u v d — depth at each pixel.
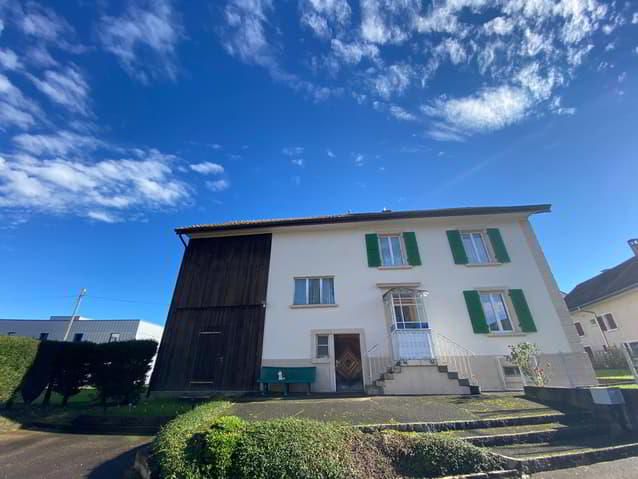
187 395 10.10
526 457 4.29
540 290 11.04
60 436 6.92
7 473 4.84
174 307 11.65
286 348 10.52
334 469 3.84
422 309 10.52
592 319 19.34
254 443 4.11
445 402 7.00
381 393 8.80
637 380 7.16
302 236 12.74
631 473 3.90
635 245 18.69
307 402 7.33
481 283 11.23
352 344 11.20
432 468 4.08
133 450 5.91
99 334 26.64
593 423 5.46
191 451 4.15
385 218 12.41
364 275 11.62
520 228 12.33
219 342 10.87
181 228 12.74
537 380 8.58
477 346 10.15
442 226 12.55
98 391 9.62
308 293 11.61
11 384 8.19
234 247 12.74
